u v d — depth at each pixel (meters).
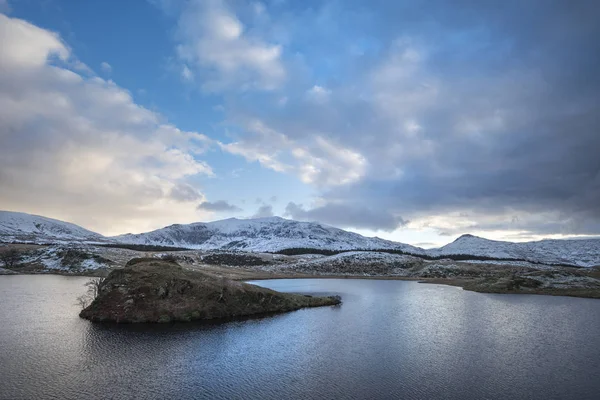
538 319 68.00
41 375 36.75
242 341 50.94
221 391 33.53
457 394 33.28
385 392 33.69
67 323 58.84
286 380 36.41
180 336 52.53
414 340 52.16
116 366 39.84
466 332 57.16
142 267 72.06
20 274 151.75
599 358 43.69
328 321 65.56
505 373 38.66
